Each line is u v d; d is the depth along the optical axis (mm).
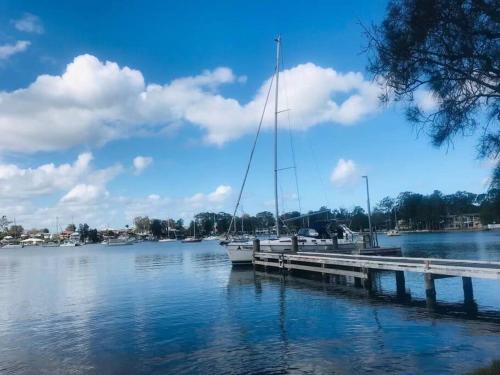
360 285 29453
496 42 6359
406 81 7023
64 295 30438
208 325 18422
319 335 16047
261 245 42906
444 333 15727
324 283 31188
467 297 22344
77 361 14250
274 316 19766
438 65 6801
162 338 16578
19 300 28453
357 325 17406
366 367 12422
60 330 18766
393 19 6730
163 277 40688
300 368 12602
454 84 6812
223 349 14789
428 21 6402
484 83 6574
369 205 46531
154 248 132375
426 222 166125
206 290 29562
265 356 13820
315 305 22250
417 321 17828
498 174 6363
